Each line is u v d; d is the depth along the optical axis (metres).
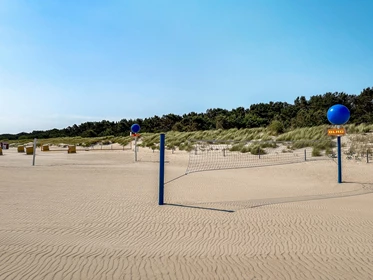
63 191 11.94
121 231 7.03
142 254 5.57
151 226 7.43
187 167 21.47
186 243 6.23
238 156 25.69
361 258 5.39
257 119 58.12
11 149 51.28
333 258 5.39
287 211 8.97
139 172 18.55
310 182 14.91
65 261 5.18
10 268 4.86
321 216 8.37
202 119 62.34
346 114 14.71
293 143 27.42
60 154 36.28
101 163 24.77
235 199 10.92
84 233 6.82
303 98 61.44
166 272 4.79
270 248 5.93
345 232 6.95
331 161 20.19
